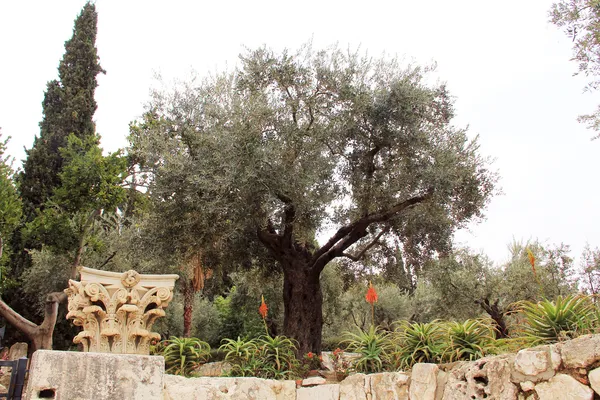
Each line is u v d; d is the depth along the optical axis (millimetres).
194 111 11578
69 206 13492
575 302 5406
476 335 6430
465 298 17125
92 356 5355
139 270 17125
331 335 22594
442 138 11148
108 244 17516
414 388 5859
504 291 16531
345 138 11375
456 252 17578
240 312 24859
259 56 11469
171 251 11281
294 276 11359
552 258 17188
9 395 4324
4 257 17594
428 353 6688
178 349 7750
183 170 10555
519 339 5578
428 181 10383
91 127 24234
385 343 7555
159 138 11062
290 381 7055
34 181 21297
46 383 5094
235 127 10211
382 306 22266
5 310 12633
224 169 9961
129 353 5996
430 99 11258
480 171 11273
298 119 11219
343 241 11539
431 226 12586
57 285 17688
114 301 6086
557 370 4531
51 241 14023
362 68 11430
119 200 13594
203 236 10555
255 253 12992
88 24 26328
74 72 25109
